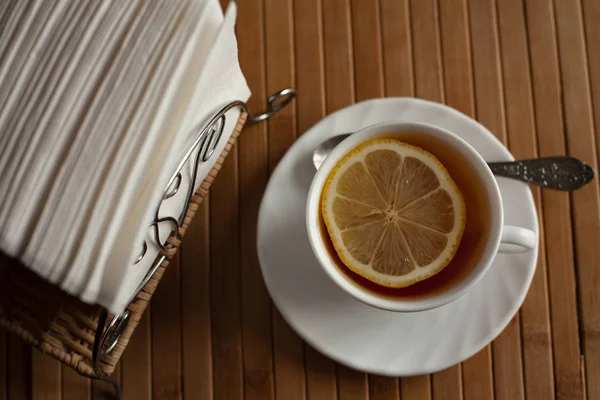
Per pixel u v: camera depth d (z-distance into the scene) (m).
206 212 0.49
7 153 0.37
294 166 0.44
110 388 0.49
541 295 0.48
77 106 0.37
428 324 0.43
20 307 0.43
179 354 0.48
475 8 0.50
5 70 0.38
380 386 0.48
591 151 0.49
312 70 0.50
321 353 0.45
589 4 0.50
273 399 0.48
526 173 0.44
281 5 0.51
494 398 0.47
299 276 0.44
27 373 0.49
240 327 0.49
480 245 0.41
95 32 0.38
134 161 0.36
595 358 0.47
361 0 0.51
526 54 0.50
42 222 0.36
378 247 0.42
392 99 0.44
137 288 0.40
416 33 0.50
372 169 0.42
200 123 0.39
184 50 0.37
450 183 0.42
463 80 0.50
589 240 0.48
